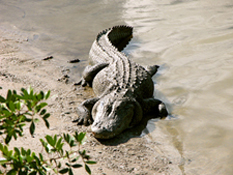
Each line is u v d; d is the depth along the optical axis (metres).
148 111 6.92
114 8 14.23
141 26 11.80
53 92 7.46
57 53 9.91
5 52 9.73
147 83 7.30
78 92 7.66
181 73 8.09
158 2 14.66
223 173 4.58
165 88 7.53
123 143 5.61
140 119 6.52
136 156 5.16
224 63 8.26
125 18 12.77
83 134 2.59
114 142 5.64
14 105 2.29
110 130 5.65
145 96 7.09
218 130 5.71
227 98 6.72
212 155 5.05
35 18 13.21
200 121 6.08
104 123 5.77
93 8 14.37
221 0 14.06
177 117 6.39
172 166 4.87
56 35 11.37
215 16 11.98
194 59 8.72
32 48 10.25
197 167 4.80
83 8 14.41
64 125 5.99
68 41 10.84
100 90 7.32
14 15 13.59
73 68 8.94
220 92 6.97
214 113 6.26
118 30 10.73
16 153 2.42
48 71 8.63
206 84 7.39
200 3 13.90
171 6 13.88
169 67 8.49
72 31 11.71
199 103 6.70
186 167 4.82
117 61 8.05
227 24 11.00
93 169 4.60
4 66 8.62
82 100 7.23
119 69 7.56
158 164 4.93
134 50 9.82
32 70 8.58
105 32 10.75
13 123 2.36
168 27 11.41
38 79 8.04
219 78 7.56
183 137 5.67
